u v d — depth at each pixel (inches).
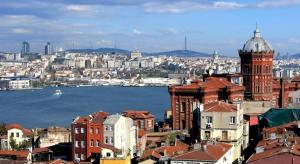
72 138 7623.0
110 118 7529.5
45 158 7726.4
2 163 6190.9
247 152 6840.6
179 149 6245.1
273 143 5369.1
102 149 6791.3
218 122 6653.5
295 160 4589.1
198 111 7150.6
